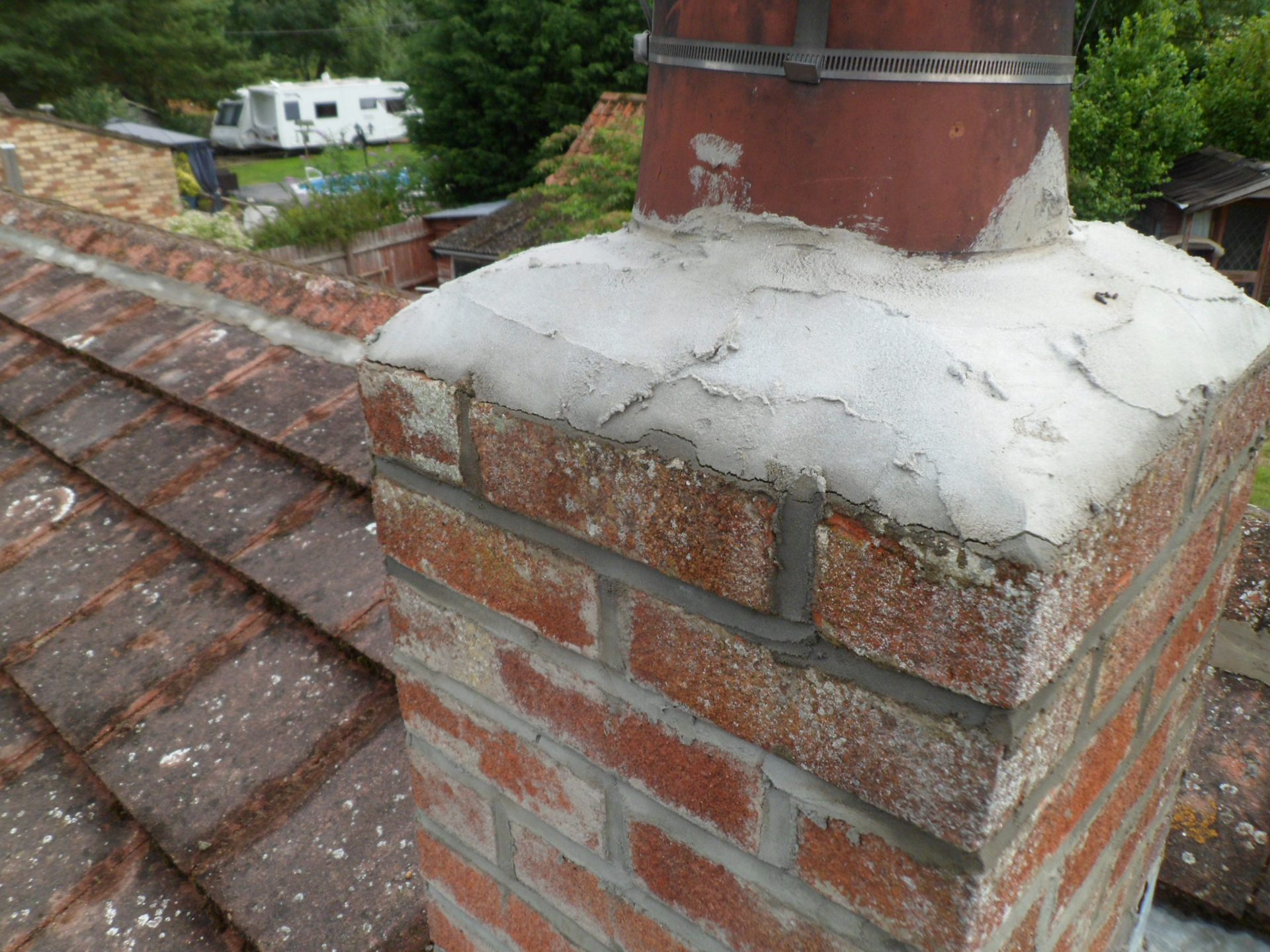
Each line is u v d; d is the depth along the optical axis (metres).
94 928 1.28
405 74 18.55
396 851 1.25
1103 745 0.68
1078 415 0.52
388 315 2.37
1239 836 1.14
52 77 23.36
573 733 0.76
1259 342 0.72
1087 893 0.77
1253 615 1.30
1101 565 0.53
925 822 0.55
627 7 16.62
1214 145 15.23
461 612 0.81
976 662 0.49
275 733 1.46
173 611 1.75
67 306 2.80
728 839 0.67
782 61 0.62
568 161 11.70
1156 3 14.10
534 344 0.69
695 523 0.59
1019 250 0.67
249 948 1.21
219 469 2.04
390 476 0.82
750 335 0.60
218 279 2.74
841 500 0.52
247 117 33.34
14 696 1.69
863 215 0.64
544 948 0.90
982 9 0.59
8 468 2.28
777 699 0.59
